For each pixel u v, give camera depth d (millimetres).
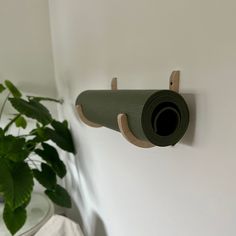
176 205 604
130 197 866
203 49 471
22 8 1663
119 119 545
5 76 1714
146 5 646
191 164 536
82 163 1454
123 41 781
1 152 1179
